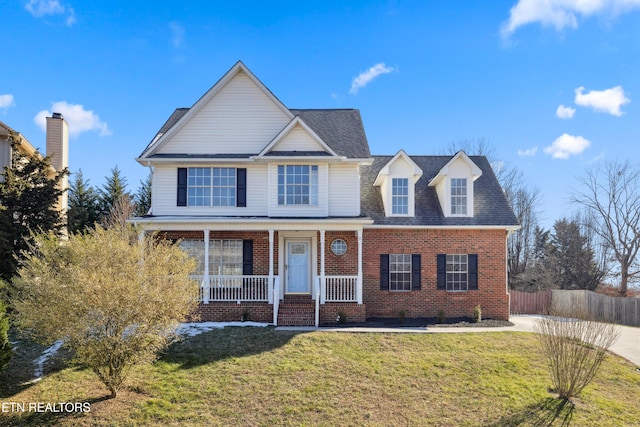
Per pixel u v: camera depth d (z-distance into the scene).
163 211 17.30
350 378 10.55
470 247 17.81
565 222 37.62
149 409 8.95
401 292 17.52
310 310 15.29
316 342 12.77
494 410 9.34
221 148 17.84
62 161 23.89
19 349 11.84
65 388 9.66
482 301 17.66
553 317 10.73
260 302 15.88
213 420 8.72
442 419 8.99
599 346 10.58
